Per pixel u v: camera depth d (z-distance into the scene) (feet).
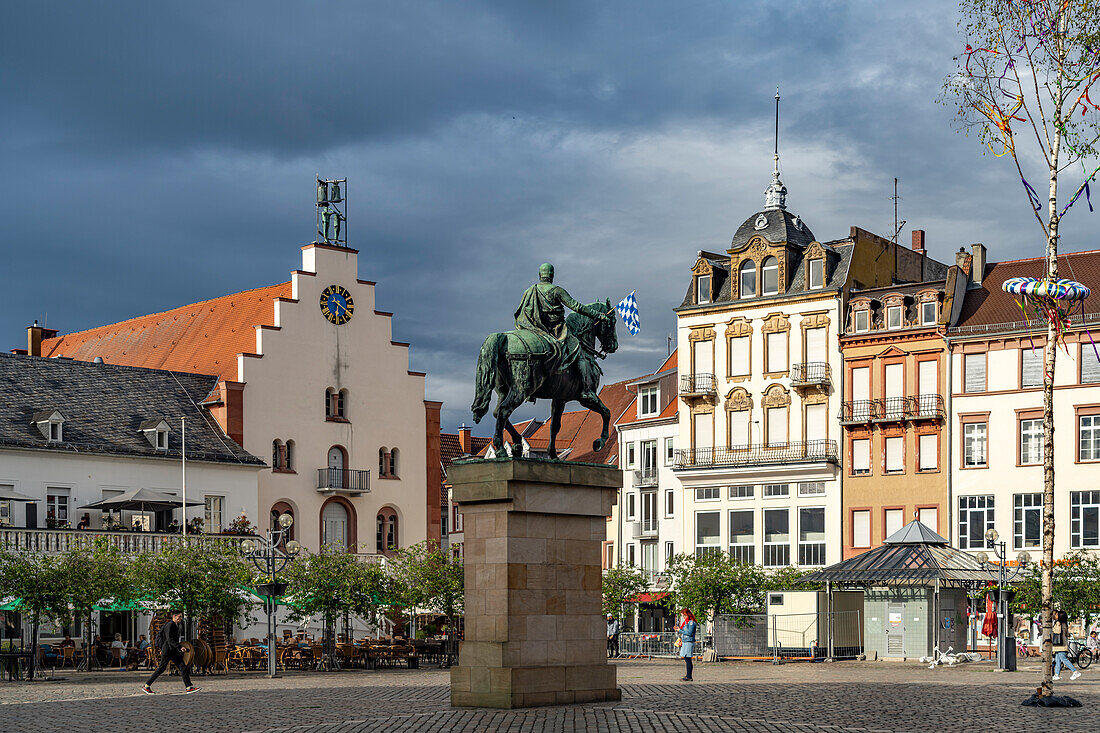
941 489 239.09
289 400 264.31
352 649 184.14
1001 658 158.10
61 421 231.09
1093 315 227.81
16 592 163.73
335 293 273.13
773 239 262.47
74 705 108.99
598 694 95.91
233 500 249.14
